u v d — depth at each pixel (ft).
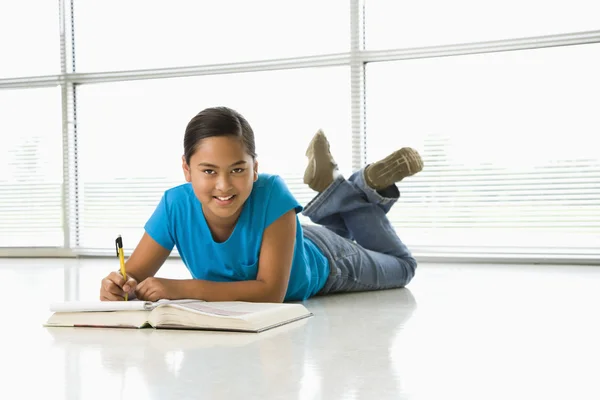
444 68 13.57
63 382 3.74
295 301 7.11
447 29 13.56
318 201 8.06
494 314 6.10
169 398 3.37
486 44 13.14
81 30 15.78
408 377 3.77
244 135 5.51
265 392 3.46
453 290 8.13
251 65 14.62
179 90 15.29
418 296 7.55
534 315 6.01
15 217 16.19
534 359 4.22
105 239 15.62
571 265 11.99
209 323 5.24
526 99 13.07
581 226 12.69
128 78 15.42
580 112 12.75
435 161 13.56
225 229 6.09
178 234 6.21
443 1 13.57
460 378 3.75
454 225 13.42
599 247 12.42
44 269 12.27
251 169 5.60
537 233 12.93
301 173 14.47
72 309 5.54
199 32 15.11
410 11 13.76
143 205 15.46
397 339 4.92
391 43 13.88
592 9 12.76
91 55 15.72
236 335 5.06
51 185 16.02
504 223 13.14
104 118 15.71
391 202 8.15
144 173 15.48
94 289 8.83
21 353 4.55
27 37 16.10
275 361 4.17
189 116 15.25
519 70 13.11
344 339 4.90
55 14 15.94
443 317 5.96
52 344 4.84
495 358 4.26
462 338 4.95
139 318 5.37
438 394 3.43
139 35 15.46
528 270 11.03
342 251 7.50
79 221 15.75
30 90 16.14
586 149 12.70
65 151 15.65
